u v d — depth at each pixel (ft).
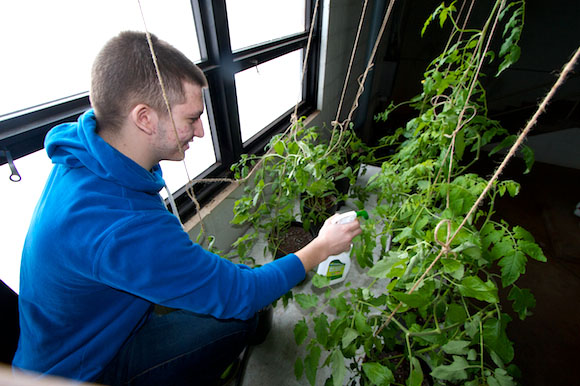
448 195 2.36
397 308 2.04
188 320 2.93
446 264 1.75
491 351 2.04
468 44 2.80
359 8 7.93
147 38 1.62
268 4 4.87
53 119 2.42
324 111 7.70
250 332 3.10
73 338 2.10
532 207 7.29
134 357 2.66
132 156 1.91
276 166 4.06
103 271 1.60
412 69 12.27
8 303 2.24
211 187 4.45
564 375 3.67
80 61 2.68
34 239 1.74
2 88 2.17
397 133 4.51
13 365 2.24
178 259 1.76
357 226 2.66
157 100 1.66
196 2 3.42
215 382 3.20
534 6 10.18
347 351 2.36
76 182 1.73
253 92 5.17
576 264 5.46
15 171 2.19
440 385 2.15
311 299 2.59
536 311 4.53
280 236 4.56
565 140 10.30
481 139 3.04
